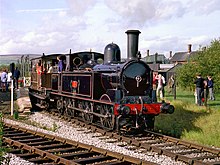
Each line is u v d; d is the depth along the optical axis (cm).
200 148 1023
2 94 2686
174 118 1508
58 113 1762
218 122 1362
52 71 1891
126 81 1253
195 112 1653
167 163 867
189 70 3550
